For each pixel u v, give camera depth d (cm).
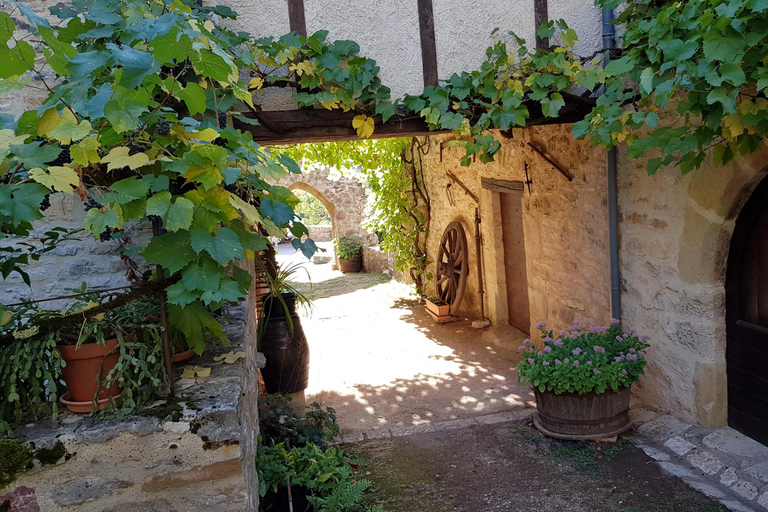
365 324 823
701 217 372
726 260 378
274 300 512
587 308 507
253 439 272
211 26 264
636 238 438
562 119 422
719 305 381
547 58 386
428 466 396
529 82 386
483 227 738
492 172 682
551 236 560
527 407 491
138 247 246
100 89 179
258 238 202
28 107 330
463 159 408
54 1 327
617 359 387
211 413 191
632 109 410
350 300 999
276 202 213
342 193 1413
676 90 372
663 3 347
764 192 345
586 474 365
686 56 274
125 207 178
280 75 374
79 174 186
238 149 203
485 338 709
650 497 334
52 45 161
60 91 185
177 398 200
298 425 379
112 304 193
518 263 681
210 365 232
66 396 200
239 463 194
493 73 387
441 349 683
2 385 185
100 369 190
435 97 385
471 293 808
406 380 585
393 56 392
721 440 375
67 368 192
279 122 381
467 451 414
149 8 255
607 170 455
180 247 183
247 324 295
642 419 427
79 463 185
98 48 242
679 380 409
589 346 408
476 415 484
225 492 194
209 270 183
